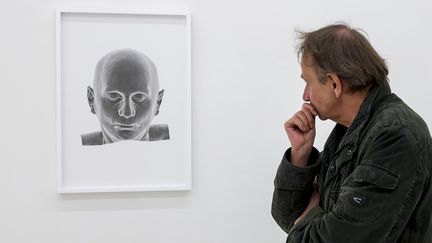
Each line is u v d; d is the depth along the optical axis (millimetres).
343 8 1812
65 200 1729
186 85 1738
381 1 1825
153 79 1729
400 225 1077
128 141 1732
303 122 1319
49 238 1729
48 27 1688
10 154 1694
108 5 1704
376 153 1072
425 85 1858
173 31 1729
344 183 1121
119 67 1713
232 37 1770
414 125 1086
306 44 1179
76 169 1715
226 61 1771
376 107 1157
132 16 1709
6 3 1670
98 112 1714
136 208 1767
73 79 1697
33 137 1701
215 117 1779
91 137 1716
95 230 1750
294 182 1332
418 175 1064
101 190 1718
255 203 1812
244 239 1816
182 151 1755
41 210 1721
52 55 1696
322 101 1192
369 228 1056
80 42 1694
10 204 1704
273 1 1782
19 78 1686
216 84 1771
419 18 1844
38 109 1698
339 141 1298
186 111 1744
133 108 1725
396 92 1851
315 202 1361
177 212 1786
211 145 1783
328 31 1164
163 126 1742
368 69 1128
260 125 1797
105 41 1704
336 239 1083
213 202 1796
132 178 1741
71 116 1704
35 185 1713
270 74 1791
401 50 1842
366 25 1824
